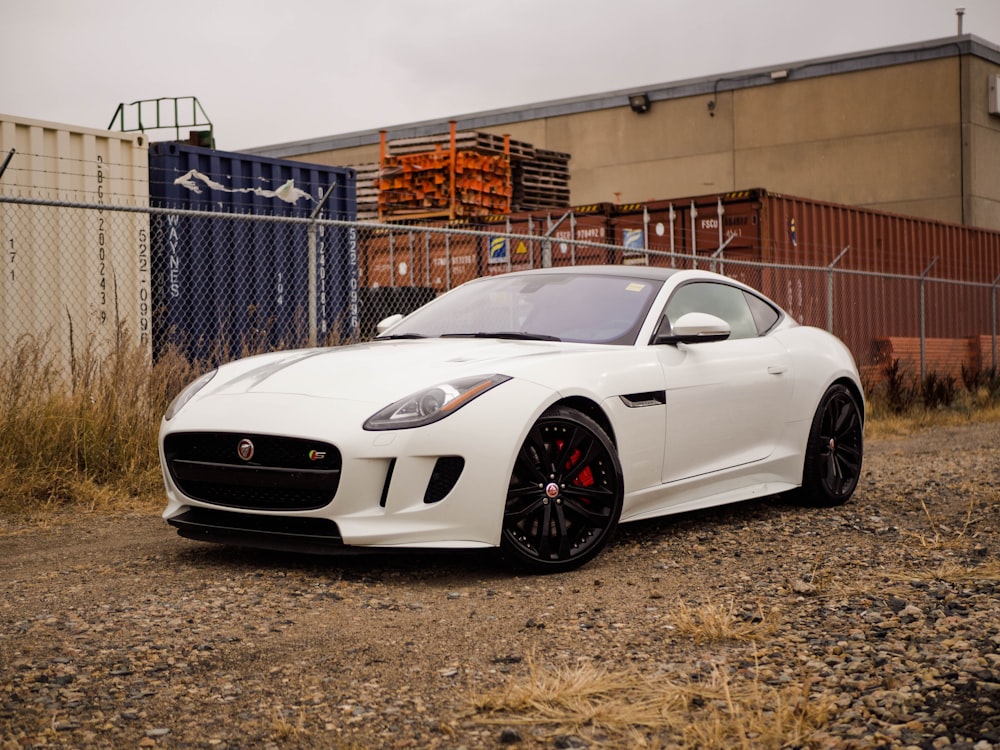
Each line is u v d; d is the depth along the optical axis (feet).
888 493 20.59
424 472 12.60
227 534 13.60
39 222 27.68
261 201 32.55
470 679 9.11
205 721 8.11
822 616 10.89
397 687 8.90
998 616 10.68
